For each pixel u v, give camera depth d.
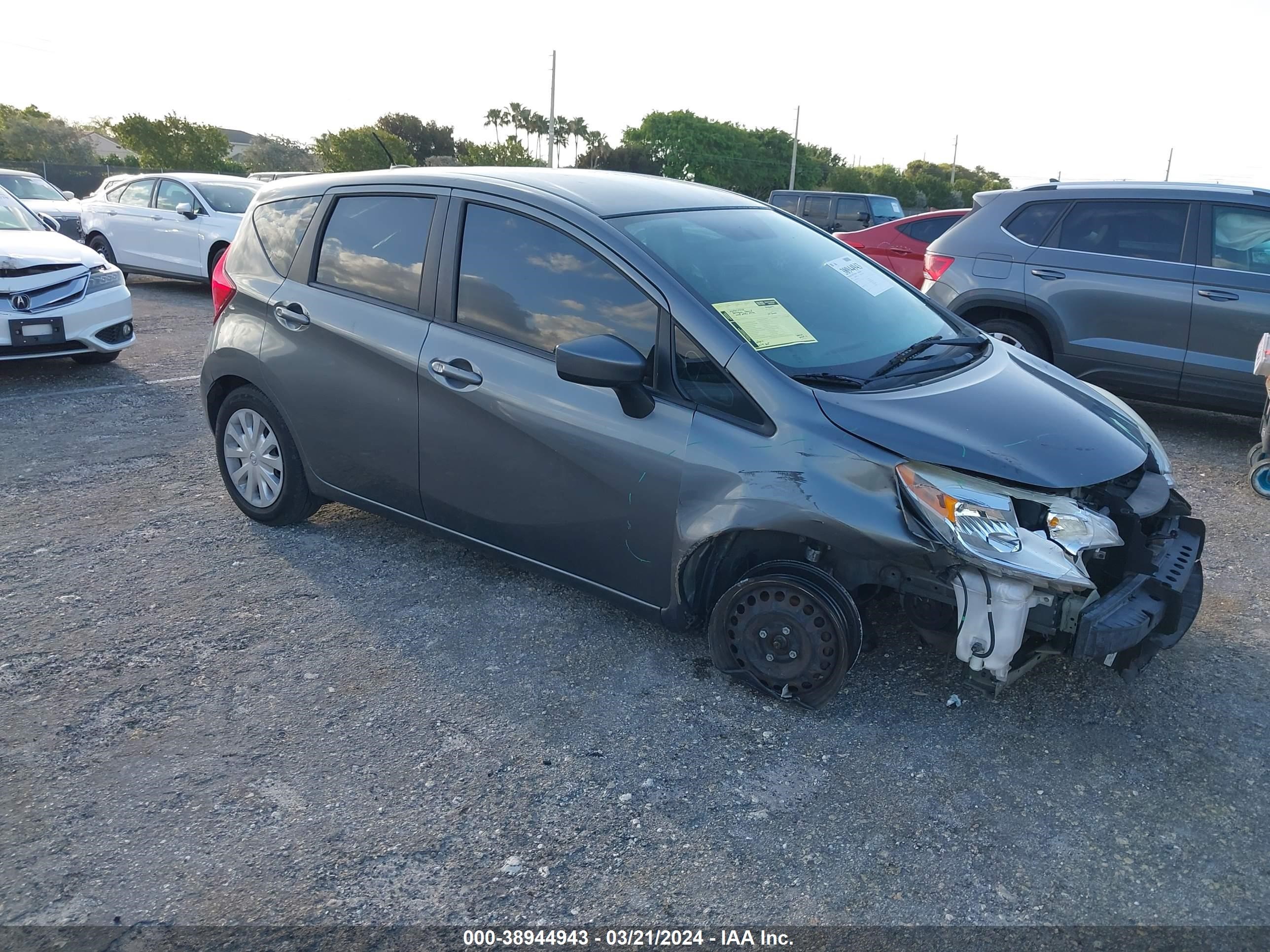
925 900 2.42
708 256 3.50
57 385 7.61
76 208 16.34
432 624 3.78
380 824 2.65
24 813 2.66
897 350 3.48
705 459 3.11
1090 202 6.80
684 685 3.36
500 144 66.06
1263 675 3.52
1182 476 5.92
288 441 4.40
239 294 4.45
